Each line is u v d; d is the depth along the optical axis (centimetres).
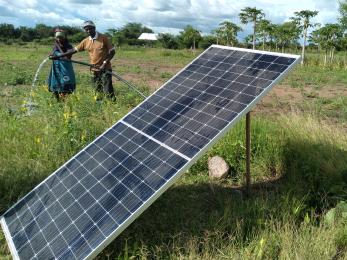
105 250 189
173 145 194
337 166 262
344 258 180
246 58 229
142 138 212
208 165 280
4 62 1155
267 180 270
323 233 192
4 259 184
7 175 248
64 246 170
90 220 176
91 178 202
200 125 197
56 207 196
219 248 190
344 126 421
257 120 339
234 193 248
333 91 754
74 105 346
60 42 423
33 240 183
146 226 208
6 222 204
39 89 427
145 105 240
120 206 175
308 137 308
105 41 434
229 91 210
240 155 288
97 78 439
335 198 231
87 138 302
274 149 289
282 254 179
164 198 234
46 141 293
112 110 355
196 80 236
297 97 653
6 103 461
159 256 183
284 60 207
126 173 193
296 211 212
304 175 260
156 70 1102
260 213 212
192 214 220
